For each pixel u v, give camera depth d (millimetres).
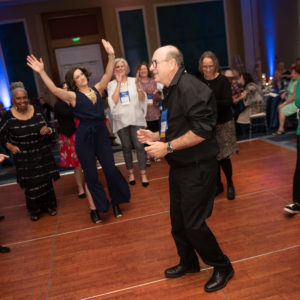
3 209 4090
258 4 12125
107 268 2498
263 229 2756
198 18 11922
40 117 3395
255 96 6223
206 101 1721
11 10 10852
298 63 5484
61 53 11211
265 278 2131
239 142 5875
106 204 3273
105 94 6375
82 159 3115
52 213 3715
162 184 4215
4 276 2582
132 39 11562
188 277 2258
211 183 1926
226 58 12398
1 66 11125
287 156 4652
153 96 4789
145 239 2869
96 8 11062
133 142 4223
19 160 3432
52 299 2219
